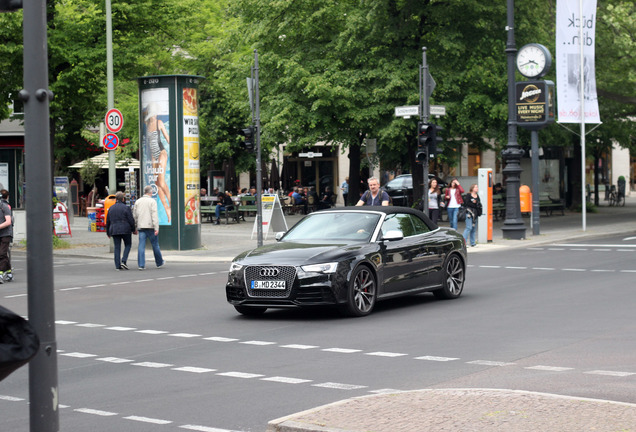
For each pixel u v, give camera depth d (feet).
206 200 193.06
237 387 38.14
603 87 167.73
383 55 158.40
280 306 58.85
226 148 227.40
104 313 65.36
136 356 47.32
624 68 165.07
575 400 30.71
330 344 49.24
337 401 33.88
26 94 22.02
